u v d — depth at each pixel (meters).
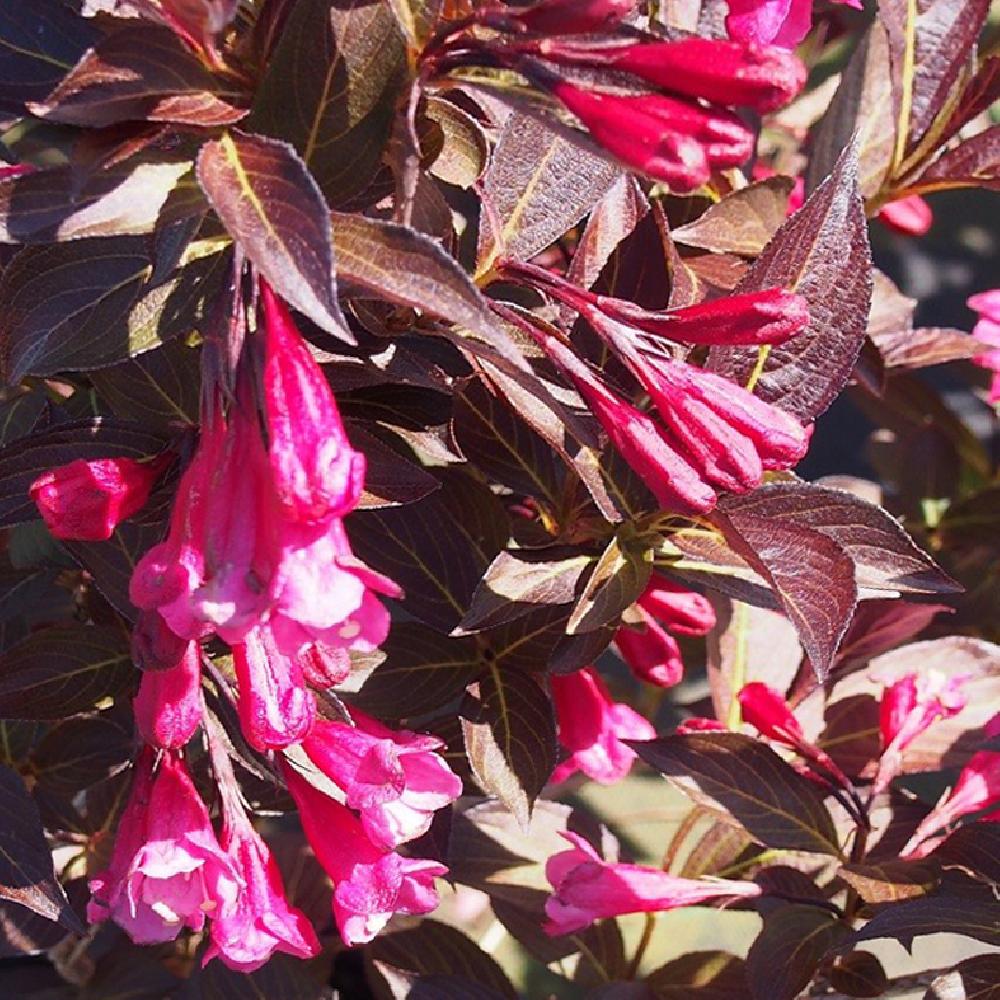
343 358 0.40
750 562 0.40
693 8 0.44
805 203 0.41
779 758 0.46
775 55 0.36
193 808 0.39
